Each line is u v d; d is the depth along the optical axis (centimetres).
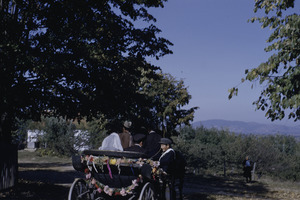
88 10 1196
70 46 1141
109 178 722
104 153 714
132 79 1418
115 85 1292
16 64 1037
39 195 1133
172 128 2458
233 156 4366
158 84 2383
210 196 1516
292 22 1076
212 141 6322
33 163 3259
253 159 4472
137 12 1440
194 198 1426
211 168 4453
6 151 1178
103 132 4072
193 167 4275
